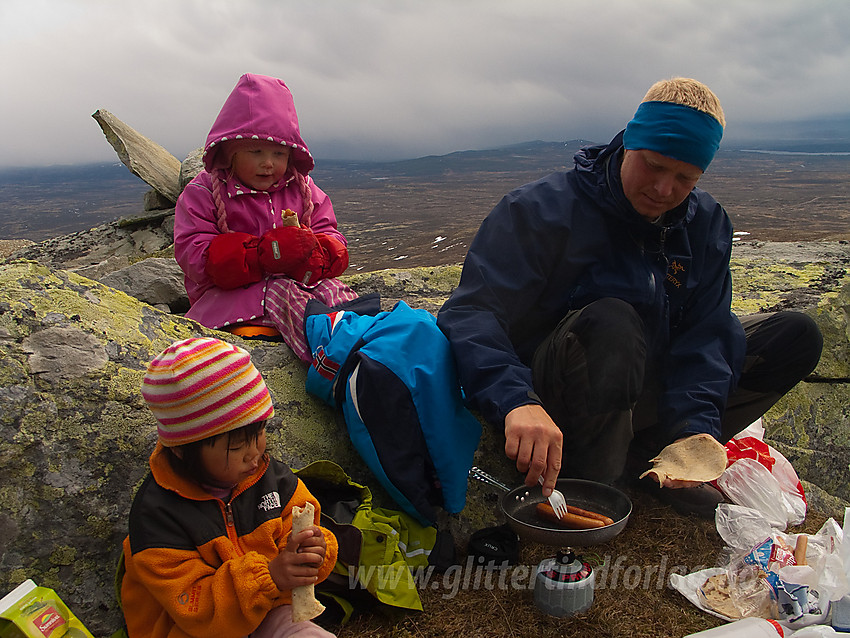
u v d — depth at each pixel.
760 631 2.26
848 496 4.94
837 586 2.46
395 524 2.60
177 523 1.99
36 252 9.52
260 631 2.05
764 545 2.72
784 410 4.72
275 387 2.97
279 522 2.17
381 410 2.65
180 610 1.90
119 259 8.76
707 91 2.69
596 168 2.94
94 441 2.37
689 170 2.68
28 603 1.93
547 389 2.89
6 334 2.38
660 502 3.22
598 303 2.70
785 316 3.10
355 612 2.46
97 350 2.52
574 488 2.83
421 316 2.90
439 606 2.52
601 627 2.40
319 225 3.75
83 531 2.29
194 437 1.95
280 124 3.45
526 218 2.89
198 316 3.38
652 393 3.18
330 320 3.05
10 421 2.25
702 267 3.10
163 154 10.84
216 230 3.49
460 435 2.75
